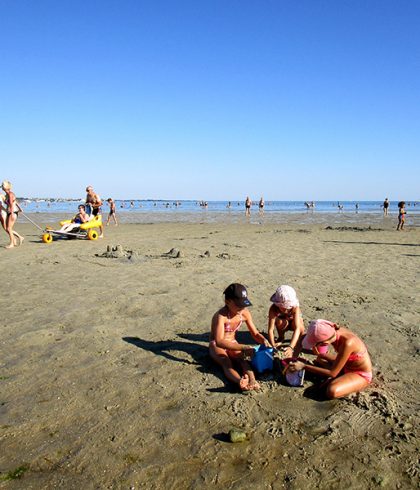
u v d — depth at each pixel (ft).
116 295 25.54
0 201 46.65
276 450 10.89
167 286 27.89
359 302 23.94
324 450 10.87
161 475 10.02
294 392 13.87
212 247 48.85
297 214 170.60
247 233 71.92
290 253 43.96
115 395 13.67
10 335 18.81
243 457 10.64
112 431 11.73
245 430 11.73
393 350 17.10
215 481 9.81
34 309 22.72
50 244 51.16
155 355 16.79
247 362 15.55
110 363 16.02
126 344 17.89
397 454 10.70
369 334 18.81
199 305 23.48
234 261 38.06
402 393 13.71
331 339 14.06
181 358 16.49
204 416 12.44
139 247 48.75
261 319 21.30
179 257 40.24
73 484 9.77
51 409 12.86
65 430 11.82
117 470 10.21
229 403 13.14
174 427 11.90
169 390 13.98
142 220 121.29
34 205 290.97
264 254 42.91
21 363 16.02
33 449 11.02
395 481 9.79
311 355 17.24
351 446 11.03
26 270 33.63
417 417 12.34
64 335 18.89
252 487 9.62
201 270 33.50
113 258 39.37
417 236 67.15
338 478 9.89
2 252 43.57
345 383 13.51
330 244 53.36
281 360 15.31
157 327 19.99
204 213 174.91
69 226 55.98
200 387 14.19
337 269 34.42
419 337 18.48
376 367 15.56
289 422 12.13
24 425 12.04
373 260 39.55
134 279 30.07
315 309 22.52
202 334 19.13
